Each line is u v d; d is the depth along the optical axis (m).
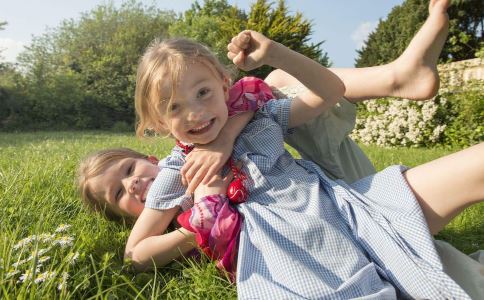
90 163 2.26
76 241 1.82
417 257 1.45
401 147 9.27
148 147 6.42
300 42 27.00
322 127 2.13
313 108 1.96
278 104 2.00
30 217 2.17
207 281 1.59
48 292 1.35
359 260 1.48
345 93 2.16
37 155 5.69
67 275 1.44
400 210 1.57
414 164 5.04
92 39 27.86
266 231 1.56
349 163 2.25
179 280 1.70
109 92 23.59
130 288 1.60
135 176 2.18
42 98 21.89
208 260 1.78
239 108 1.94
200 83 1.73
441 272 1.39
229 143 1.83
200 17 28.12
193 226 1.68
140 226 1.84
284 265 1.43
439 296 1.38
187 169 1.81
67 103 22.47
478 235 2.36
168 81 1.70
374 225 1.57
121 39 26.25
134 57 25.08
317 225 1.54
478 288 1.47
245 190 1.74
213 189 1.77
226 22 26.95
